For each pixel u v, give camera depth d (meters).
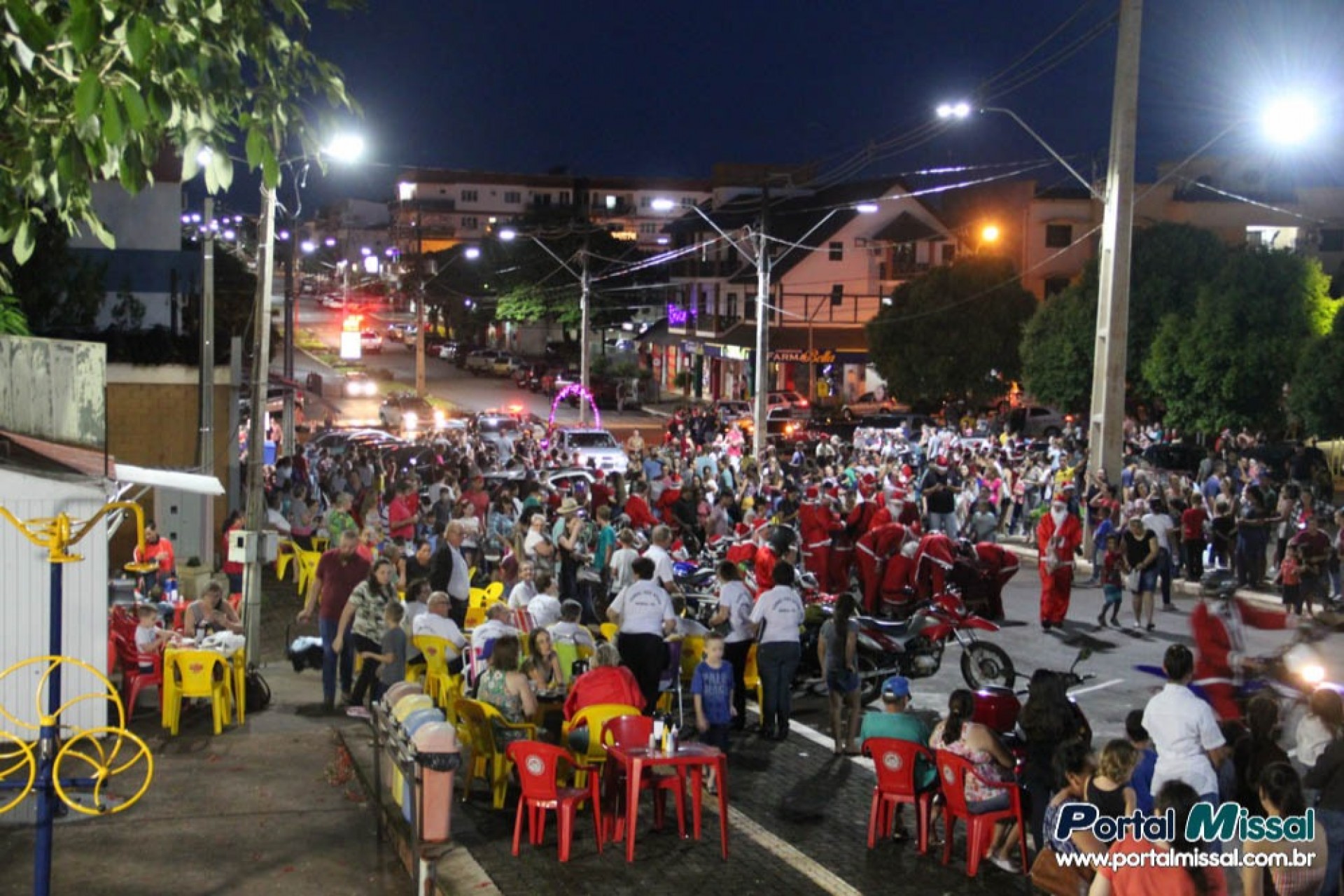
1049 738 9.57
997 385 56.44
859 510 21.75
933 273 56.47
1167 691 9.17
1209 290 42.16
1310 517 20.89
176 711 13.05
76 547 11.97
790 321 68.19
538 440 44.59
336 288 157.50
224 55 8.30
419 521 23.48
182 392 24.75
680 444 43.25
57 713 7.80
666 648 13.59
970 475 30.73
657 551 15.71
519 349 102.62
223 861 9.63
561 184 140.50
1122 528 21.64
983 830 9.77
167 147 27.08
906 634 15.98
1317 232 69.06
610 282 91.25
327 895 9.08
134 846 9.88
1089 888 8.23
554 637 13.39
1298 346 40.81
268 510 24.98
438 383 86.19
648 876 9.69
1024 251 66.88
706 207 87.62
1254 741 9.76
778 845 10.45
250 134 8.10
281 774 11.77
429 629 13.75
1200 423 42.50
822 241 68.12
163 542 17.45
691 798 11.54
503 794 11.25
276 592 22.84
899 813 10.91
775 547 17.36
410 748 9.80
